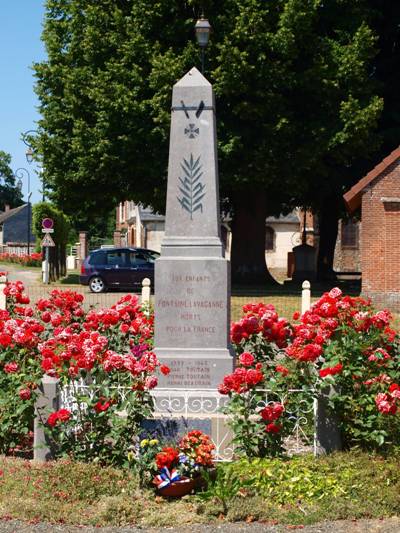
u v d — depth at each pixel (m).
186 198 9.48
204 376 9.15
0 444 8.16
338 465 7.26
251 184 28.84
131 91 27.27
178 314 9.29
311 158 27.44
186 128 9.58
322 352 7.96
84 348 7.71
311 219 58.53
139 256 31.72
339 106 28.09
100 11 28.70
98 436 7.57
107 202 32.38
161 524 6.39
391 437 7.73
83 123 28.67
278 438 7.55
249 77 26.52
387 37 32.38
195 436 7.16
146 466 7.05
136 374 7.47
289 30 26.23
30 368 8.26
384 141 31.62
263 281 32.94
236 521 6.45
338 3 28.80
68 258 58.03
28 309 11.28
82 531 6.27
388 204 24.80
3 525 6.34
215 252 9.35
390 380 7.91
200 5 26.58
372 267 24.98
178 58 26.33
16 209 94.06
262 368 8.53
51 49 31.38
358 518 6.52
